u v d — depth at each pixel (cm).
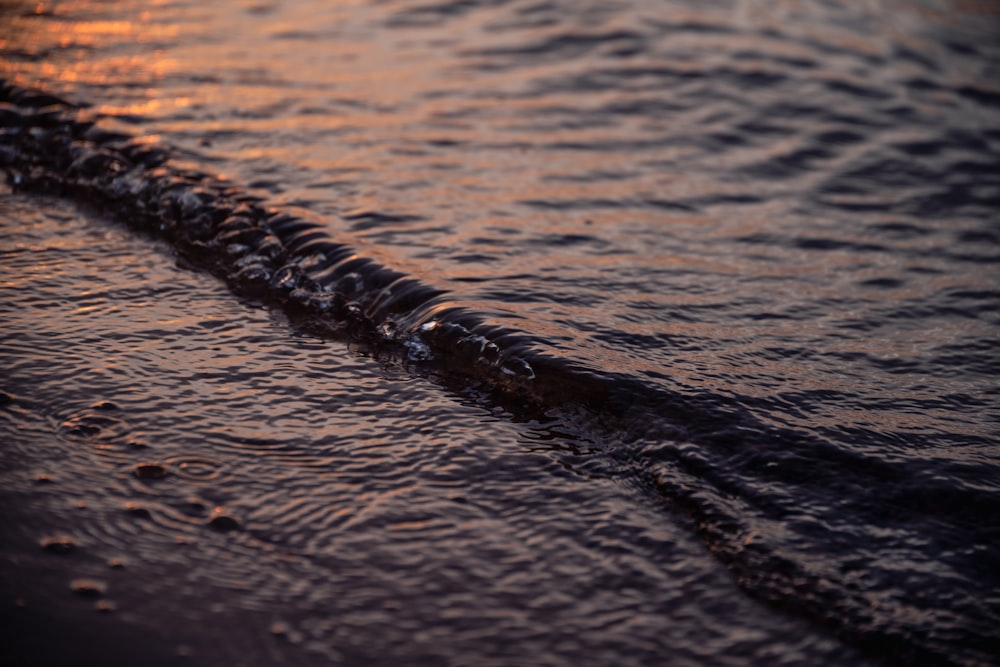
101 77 427
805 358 263
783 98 455
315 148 373
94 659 164
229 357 257
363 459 221
